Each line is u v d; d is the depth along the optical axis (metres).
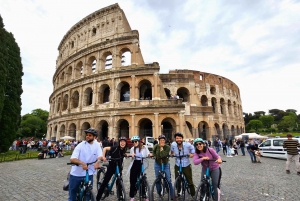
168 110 40.28
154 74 42.41
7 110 35.56
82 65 54.38
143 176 9.25
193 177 14.81
